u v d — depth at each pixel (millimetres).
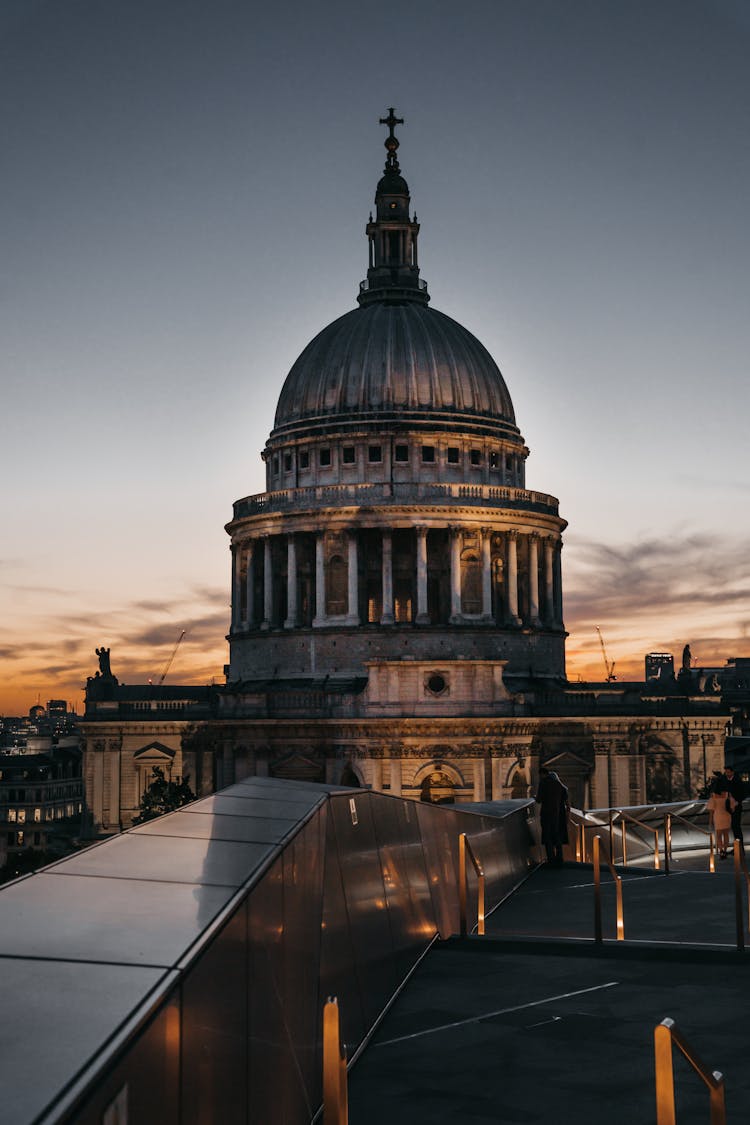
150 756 153375
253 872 16078
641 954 27766
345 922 21812
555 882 42406
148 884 15297
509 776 135000
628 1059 20141
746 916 34000
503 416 161500
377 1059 20281
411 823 29641
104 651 159750
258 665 156250
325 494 154125
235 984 14242
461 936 29453
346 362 157750
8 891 14805
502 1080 19125
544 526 158000
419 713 134750
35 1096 9055
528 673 153625
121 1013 10758
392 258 168625
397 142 172875
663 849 52312
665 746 154750
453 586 150625
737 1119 17484
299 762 138000
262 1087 15031
